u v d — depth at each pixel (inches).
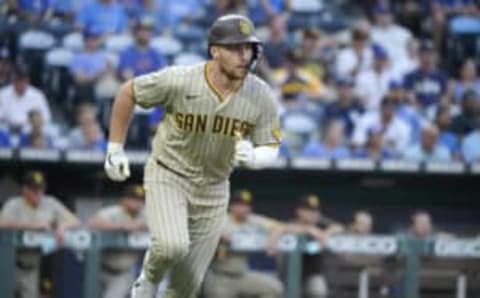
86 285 1914.4
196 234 1135.6
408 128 2309.3
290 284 1943.9
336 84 2444.6
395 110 2326.5
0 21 2492.6
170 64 2427.4
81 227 1923.0
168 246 1081.4
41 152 2089.1
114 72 2346.2
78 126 2236.7
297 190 2239.2
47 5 2578.7
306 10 2770.7
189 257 1143.0
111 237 1925.4
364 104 2373.3
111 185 2202.3
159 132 1122.0
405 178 2237.9
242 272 1932.8
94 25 2539.4
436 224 2273.6
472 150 2314.2
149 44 2390.5
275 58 2488.9
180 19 2650.1
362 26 2544.3
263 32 2632.9
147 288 1123.9
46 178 2175.2
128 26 2559.1
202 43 2516.0
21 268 1900.8
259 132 1125.7
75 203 2194.9
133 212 1946.4
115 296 1921.8
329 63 2497.5
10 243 1893.5
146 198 1115.3
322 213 2252.7
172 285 1159.6
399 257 1983.3
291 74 2365.9
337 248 1964.8
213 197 1128.2
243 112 1099.3
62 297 1943.9
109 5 2564.0
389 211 2263.8
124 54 2364.7
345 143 2278.5
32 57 2406.5
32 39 2437.3
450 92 2502.5
